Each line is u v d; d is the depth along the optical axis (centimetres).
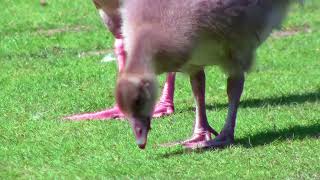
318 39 2238
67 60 2017
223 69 1317
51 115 1580
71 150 1348
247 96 1700
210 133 1379
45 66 1964
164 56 1241
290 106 1599
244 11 1264
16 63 2002
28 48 2152
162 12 1241
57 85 1792
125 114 1232
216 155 1294
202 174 1211
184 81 1811
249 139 1359
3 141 1409
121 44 1582
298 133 1402
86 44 2195
